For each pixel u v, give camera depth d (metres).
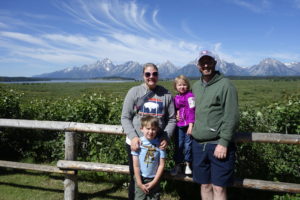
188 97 3.42
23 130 6.17
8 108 6.13
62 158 6.00
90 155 5.46
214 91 2.94
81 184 4.88
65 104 6.41
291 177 4.16
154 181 3.12
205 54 2.96
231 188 4.15
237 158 4.20
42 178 5.16
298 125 4.04
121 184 4.83
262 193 4.14
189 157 3.47
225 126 2.83
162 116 3.20
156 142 3.16
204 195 3.20
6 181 4.97
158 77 3.18
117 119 5.29
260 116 4.42
